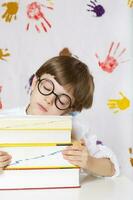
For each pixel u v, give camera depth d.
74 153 0.77
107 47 1.46
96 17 1.45
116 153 1.44
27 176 0.75
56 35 1.44
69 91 0.96
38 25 1.44
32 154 0.76
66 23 1.44
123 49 1.46
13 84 1.42
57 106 0.95
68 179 0.77
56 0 1.44
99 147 0.98
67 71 0.97
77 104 1.01
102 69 1.45
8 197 0.69
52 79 0.96
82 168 0.92
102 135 1.44
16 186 0.75
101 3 1.46
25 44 1.43
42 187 0.76
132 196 0.73
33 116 0.76
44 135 0.77
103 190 0.78
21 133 0.76
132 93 1.45
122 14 1.46
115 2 1.46
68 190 0.75
